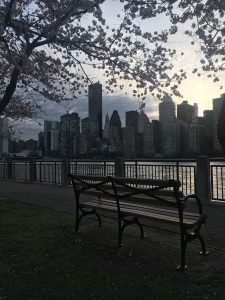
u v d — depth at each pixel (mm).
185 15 8164
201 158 10133
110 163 14234
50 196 13219
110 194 6691
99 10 10242
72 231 7613
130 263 5516
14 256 6027
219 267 5184
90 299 4344
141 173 12633
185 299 4230
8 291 4617
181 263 5195
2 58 10641
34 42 9828
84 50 10469
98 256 5934
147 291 4484
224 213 8820
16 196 13695
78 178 7398
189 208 9484
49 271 5285
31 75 12172
